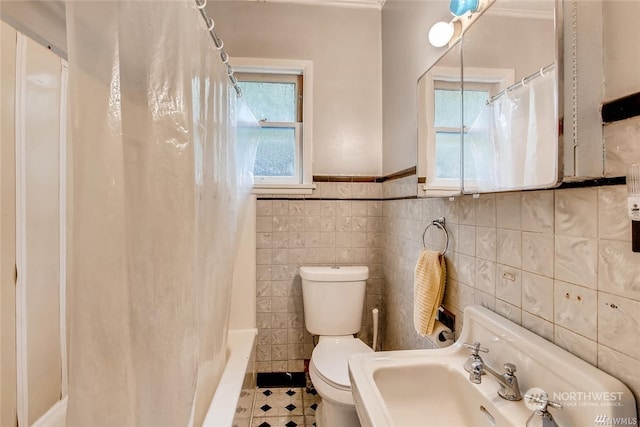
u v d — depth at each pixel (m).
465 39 1.09
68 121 0.60
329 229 2.08
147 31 0.70
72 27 0.59
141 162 0.69
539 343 0.71
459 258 1.13
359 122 2.13
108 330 0.64
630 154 0.55
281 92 2.17
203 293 1.01
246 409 1.40
